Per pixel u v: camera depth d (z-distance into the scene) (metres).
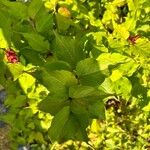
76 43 0.53
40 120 1.14
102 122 1.25
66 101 0.45
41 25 0.57
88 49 0.59
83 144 1.34
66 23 0.65
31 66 0.60
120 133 1.29
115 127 1.28
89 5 0.93
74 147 1.35
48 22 0.57
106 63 0.46
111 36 0.72
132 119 1.25
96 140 1.30
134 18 0.79
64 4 0.82
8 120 1.12
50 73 0.43
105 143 1.31
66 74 0.44
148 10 0.83
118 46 0.66
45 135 1.33
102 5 0.95
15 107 1.02
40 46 0.55
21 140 1.33
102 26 0.82
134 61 0.69
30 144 1.52
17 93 0.91
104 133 1.29
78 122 0.45
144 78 0.80
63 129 0.45
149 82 0.82
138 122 1.26
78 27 0.73
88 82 0.46
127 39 0.71
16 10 0.57
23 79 0.78
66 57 0.51
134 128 1.28
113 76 0.66
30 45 0.55
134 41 0.71
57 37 0.50
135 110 1.22
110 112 1.25
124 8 0.95
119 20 0.90
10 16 0.57
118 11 0.92
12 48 0.61
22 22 0.59
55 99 0.45
